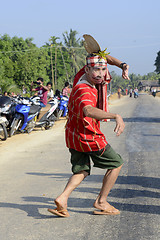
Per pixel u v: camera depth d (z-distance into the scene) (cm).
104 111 329
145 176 542
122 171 580
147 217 371
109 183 373
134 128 1203
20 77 5788
